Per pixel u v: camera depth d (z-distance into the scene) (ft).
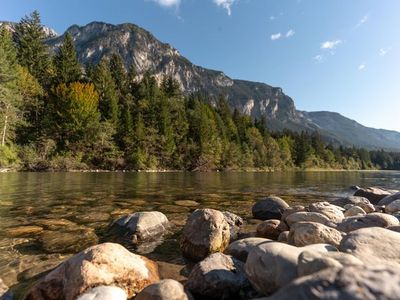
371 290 6.16
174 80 276.21
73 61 195.93
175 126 204.64
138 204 35.17
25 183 60.44
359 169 408.67
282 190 60.49
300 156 311.68
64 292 11.71
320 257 9.58
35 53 198.49
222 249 18.65
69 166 130.52
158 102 200.44
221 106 306.35
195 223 19.15
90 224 24.63
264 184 77.51
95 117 155.22
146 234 21.61
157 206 34.12
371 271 6.74
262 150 256.73
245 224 27.22
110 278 12.11
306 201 43.39
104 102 177.88
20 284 13.56
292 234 16.74
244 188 62.95
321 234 15.40
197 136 209.97
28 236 20.86
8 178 72.79
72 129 148.15
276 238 21.58
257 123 329.11
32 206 32.63
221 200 41.39
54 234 21.47
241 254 15.69
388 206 26.94
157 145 180.86
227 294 12.38
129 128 169.68
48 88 175.63
